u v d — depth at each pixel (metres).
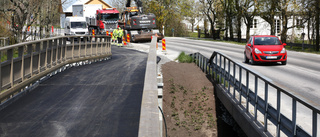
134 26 38.53
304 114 8.08
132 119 7.05
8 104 8.38
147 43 38.66
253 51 18.89
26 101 8.70
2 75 8.06
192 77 15.48
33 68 10.48
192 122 10.78
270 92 10.89
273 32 44.78
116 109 7.85
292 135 4.82
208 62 15.38
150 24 38.88
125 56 22.19
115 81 11.49
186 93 13.32
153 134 2.86
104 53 19.83
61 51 13.86
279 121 5.41
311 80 13.48
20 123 6.81
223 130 10.27
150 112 3.42
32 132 6.25
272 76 14.59
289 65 18.81
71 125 6.66
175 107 11.92
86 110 7.78
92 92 9.73
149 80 5.31
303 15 38.34
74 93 9.62
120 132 6.23
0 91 7.88
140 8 40.72
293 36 47.38
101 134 6.13
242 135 9.80
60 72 13.70
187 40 50.41
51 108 7.98
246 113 7.76
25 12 26.05
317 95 10.45
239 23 51.97
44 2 28.67
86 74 13.12
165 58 22.58
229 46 36.66
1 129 6.43
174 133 10.00
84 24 42.91
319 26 34.34
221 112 11.60
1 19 27.23
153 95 4.17
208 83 14.32
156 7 71.06
